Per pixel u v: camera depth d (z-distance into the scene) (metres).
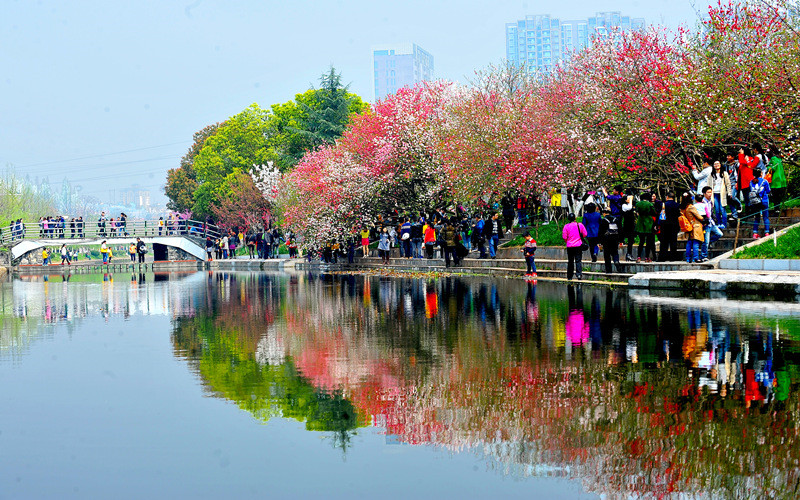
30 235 66.12
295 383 8.80
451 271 32.56
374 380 8.77
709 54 27.11
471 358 9.93
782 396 7.23
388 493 5.10
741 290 16.81
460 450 5.99
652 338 10.84
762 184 21.00
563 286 21.64
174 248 71.50
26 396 8.52
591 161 28.23
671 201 22.14
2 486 5.41
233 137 81.69
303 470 5.64
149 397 8.34
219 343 12.56
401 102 42.53
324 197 45.22
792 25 25.28
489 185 35.06
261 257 60.72
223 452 6.15
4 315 19.00
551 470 5.42
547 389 7.85
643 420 6.53
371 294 21.94
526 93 40.56
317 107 76.50
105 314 18.78
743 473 5.20
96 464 5.91
